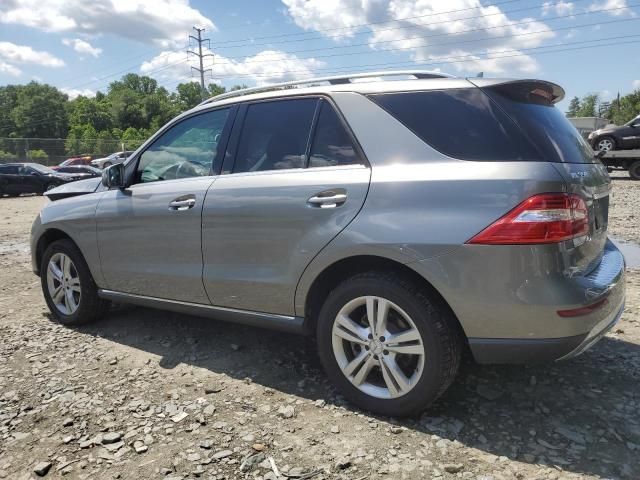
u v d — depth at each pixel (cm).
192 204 357
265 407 311
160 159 399
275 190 320
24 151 4119
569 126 316
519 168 257
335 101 316
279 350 396
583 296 256
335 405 311
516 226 250
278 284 321
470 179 263
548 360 261
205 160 371
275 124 341
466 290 261
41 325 465
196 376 354
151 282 390
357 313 303
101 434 285
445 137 279
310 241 303
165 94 13500
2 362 383
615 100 7912
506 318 257
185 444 275
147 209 383
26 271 692
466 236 259
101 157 4472
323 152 314
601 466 249
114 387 340
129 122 10475
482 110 277
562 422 287
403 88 300
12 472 257
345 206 292
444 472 248
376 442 272
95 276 432
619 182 1788
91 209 423
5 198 2142
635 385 328
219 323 457
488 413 298
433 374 274
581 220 263
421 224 269
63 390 337
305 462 258
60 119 9588
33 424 298
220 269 347
